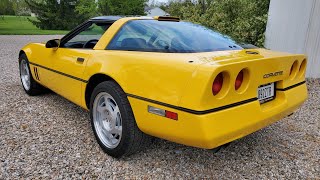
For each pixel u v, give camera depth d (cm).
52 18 3425
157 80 212
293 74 270
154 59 221
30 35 2173
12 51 1116
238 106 206
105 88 252
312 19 623
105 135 273
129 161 260
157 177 237
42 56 382
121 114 241
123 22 285
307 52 643
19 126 333
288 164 265
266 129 348
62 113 379
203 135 189
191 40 254
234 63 194
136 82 227
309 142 314
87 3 3209
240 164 262
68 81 321
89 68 279
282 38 693
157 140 301
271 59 227
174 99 199
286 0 671
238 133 208
